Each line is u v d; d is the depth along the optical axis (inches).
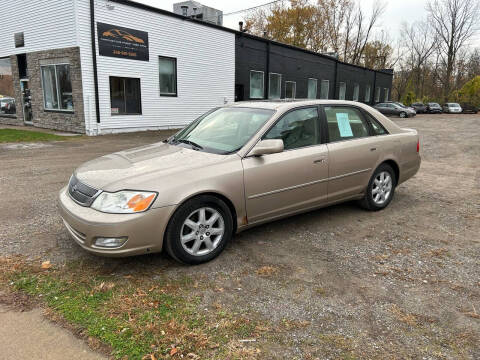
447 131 736.3
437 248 149.2
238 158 137.8
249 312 102.5
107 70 536.7
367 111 190.7
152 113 613.3
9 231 156.5
